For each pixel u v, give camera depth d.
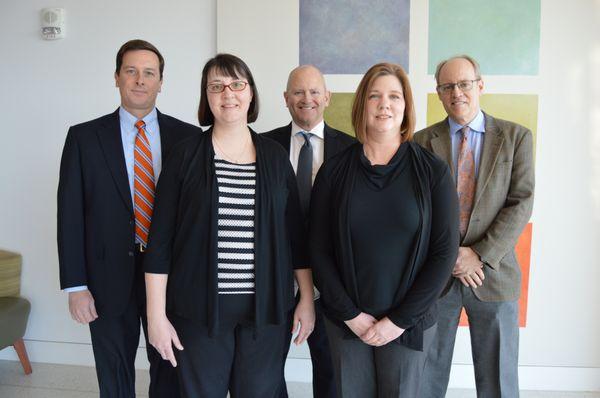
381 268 1.64
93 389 2.89
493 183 2.08
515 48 2.76
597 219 2.82
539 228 2.85
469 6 2.75
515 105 2.78
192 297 1.65
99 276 2.03
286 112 2.88
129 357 2.18
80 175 2.03
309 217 1.82
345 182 1.70
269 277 1.69
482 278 2.06
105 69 3.02
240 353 1.74
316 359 2.42
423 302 1.62
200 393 1.71
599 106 2.76
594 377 2.90
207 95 1.71
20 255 3.17
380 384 1.74
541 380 2.92
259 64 2.87
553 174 2.81
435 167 1.69
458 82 2.07
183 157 1.69
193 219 1.64
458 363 2.95
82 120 3.06
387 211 1.64
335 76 2.84
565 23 2.73
